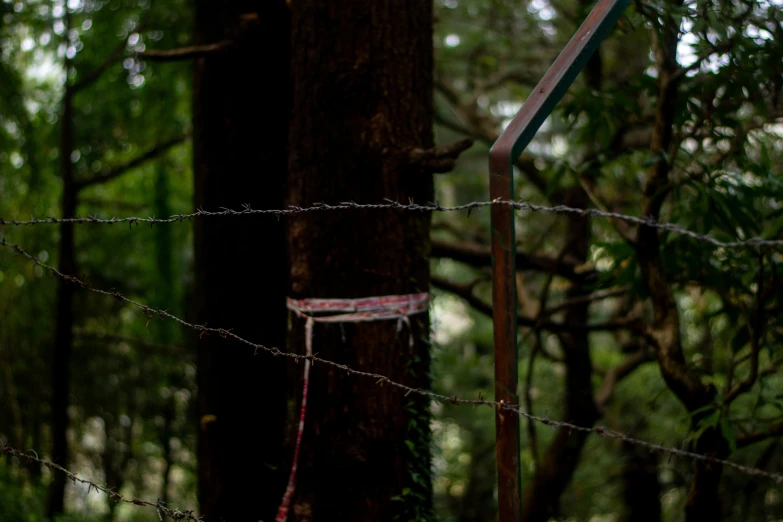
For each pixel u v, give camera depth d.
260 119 4.52
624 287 4.69
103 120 7.53
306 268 3.14
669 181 3.68
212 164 4.55
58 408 6.84
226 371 4.39
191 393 8.44
